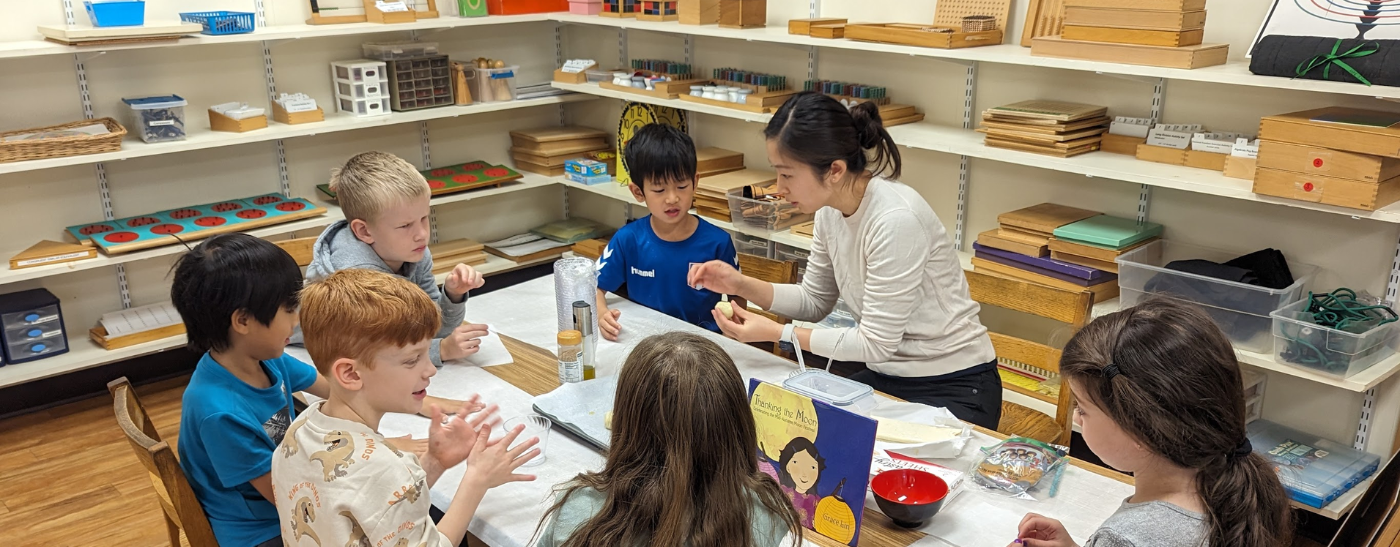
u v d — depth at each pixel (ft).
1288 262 8.18
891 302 6.25
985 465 5.00
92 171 10.94
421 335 4.19
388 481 3.93
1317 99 7.70
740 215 11.09
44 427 10.43
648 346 3.59
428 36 13.08
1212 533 3.24
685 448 3.42
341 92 12.26
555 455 5.19
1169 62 7.45
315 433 4.07
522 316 7.57
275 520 5.26
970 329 6.69
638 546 3.46
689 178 7.74
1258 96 8.05
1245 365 8.52
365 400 4.25
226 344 5.01
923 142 9.39
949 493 4.70
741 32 10.52
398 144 13.30
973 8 9.65
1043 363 7.10
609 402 5.68
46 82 10.39
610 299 8.00
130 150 10.06
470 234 14.33
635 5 12.01
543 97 13.52
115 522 8.63
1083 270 8.64
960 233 10.54
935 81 10.25
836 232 6.76
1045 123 8.61
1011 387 8.87
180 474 4.63
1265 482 3.36
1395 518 3.81
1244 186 7.38
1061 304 6.97
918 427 5.28
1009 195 10.01
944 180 10.55
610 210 14.70
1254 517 3.26
